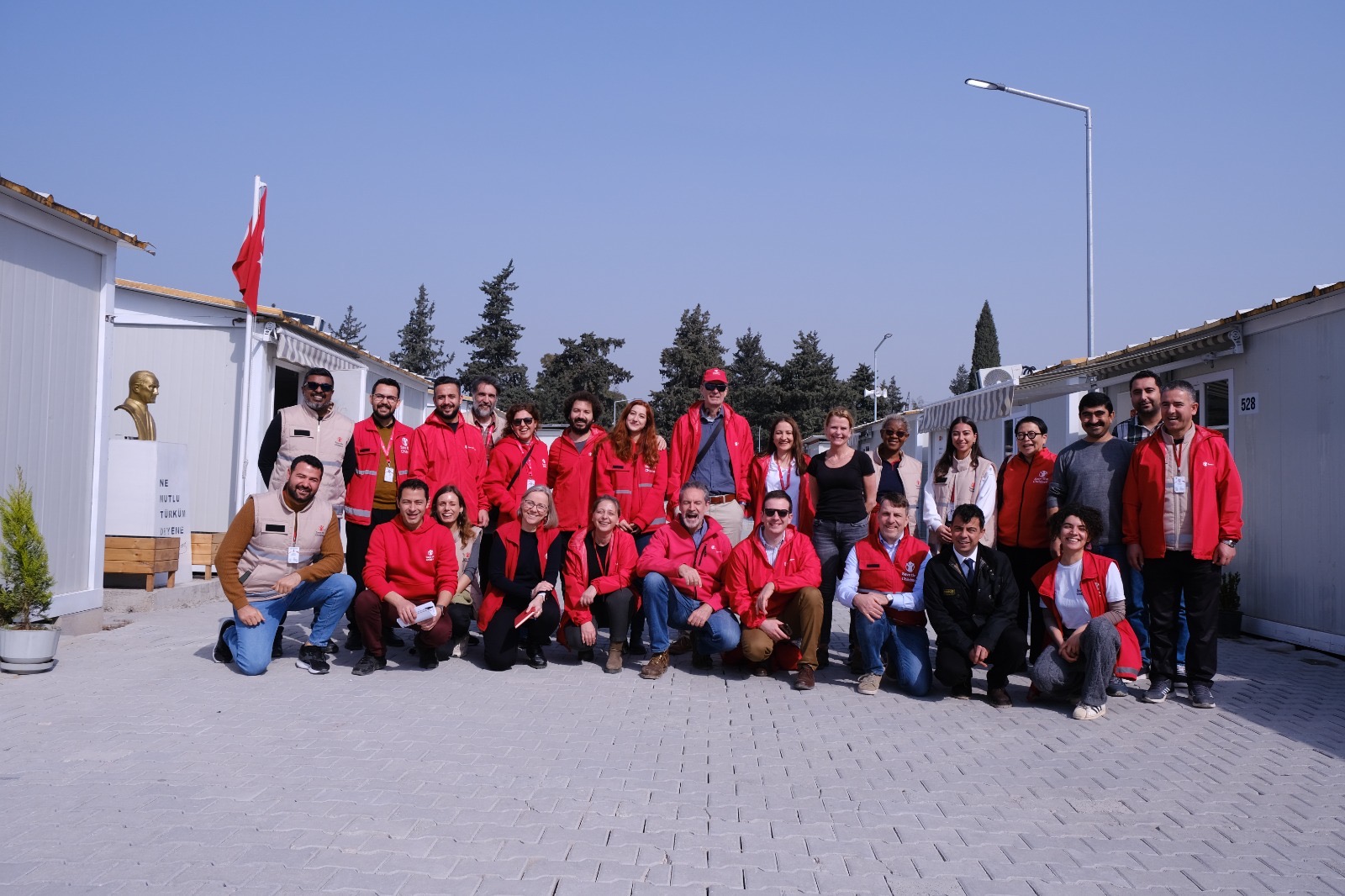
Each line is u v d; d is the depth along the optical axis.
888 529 7.00
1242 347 9.34
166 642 7.96
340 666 7.23
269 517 6.89
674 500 8.17
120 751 4.89
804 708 6.38
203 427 12.33
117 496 9.84
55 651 6.80
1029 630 9.10
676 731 5.65
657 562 7.29
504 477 8.28
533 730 5.55
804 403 57.44
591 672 7.36
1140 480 6.77
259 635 6.84
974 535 6.57
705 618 7.19
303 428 7.78
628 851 3.79
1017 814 4.36
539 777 4.69
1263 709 6.42
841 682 7.27
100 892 3.29
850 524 7.69
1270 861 3.85
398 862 3.62
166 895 3.28
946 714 6.27
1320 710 6.38
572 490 8.27
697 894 3.42
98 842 3.73
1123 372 12.12
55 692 6.14
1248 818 4.34
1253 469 9.28
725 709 6.29
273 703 6.00
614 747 5.25
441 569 7.20
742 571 7.30
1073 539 6.41
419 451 7.99
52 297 8.01
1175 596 6.64
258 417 12.36
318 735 5.30
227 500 12.26
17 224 7.57
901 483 7.90
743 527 8.57
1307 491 8.47
